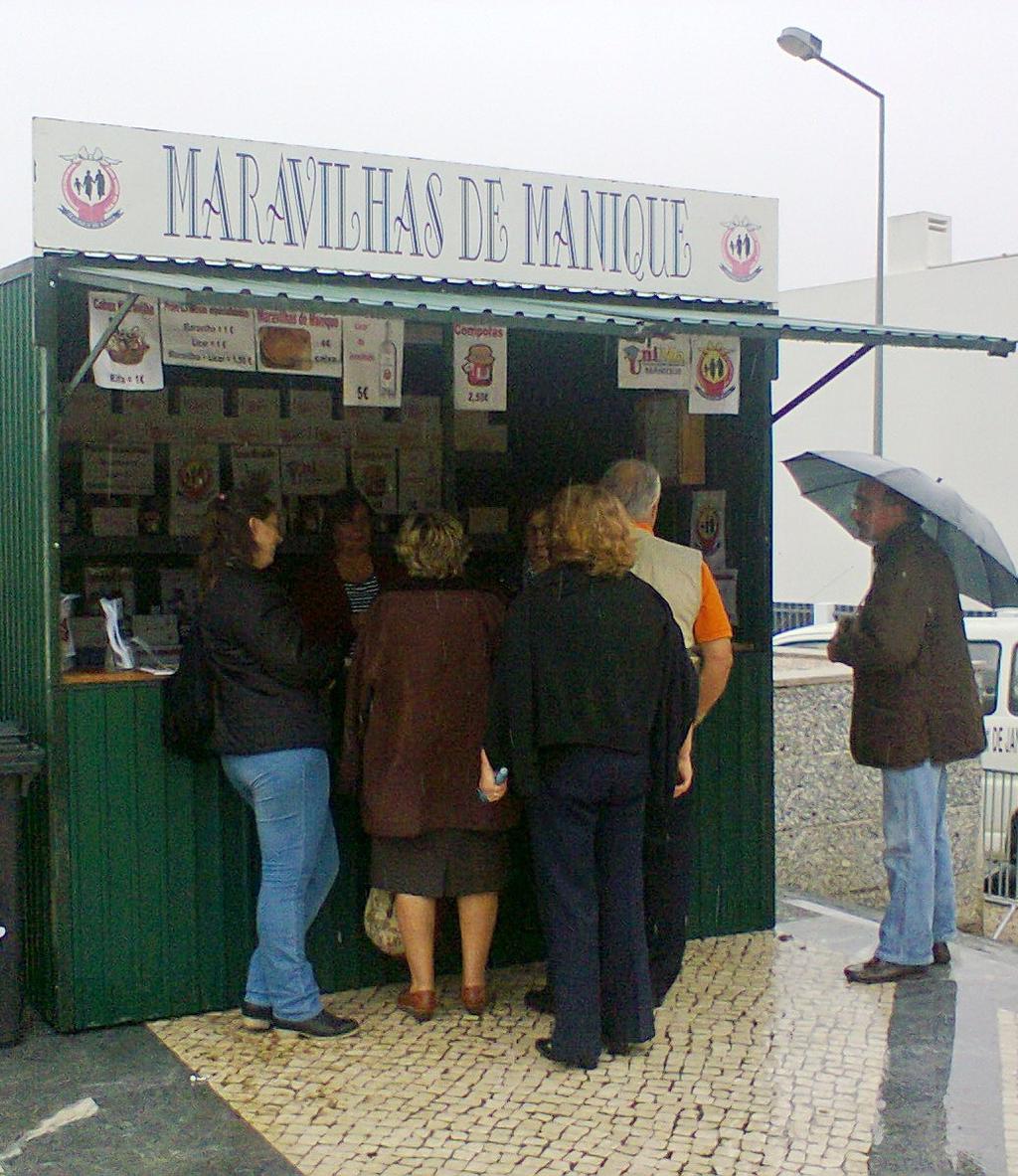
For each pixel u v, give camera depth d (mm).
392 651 4602
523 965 5363
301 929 4570
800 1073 4328
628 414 6305
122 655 4789
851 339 4762
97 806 4578
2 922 4441
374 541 6195
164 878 4695
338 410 6246
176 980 4742
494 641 4676
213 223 4641
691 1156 3760
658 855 4762
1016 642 9320
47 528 4469
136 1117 3988
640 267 5387
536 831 4355
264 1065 4363
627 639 4230
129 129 4496
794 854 7039
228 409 6043
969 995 5043
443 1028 4684
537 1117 3994
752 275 5617
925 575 5043
